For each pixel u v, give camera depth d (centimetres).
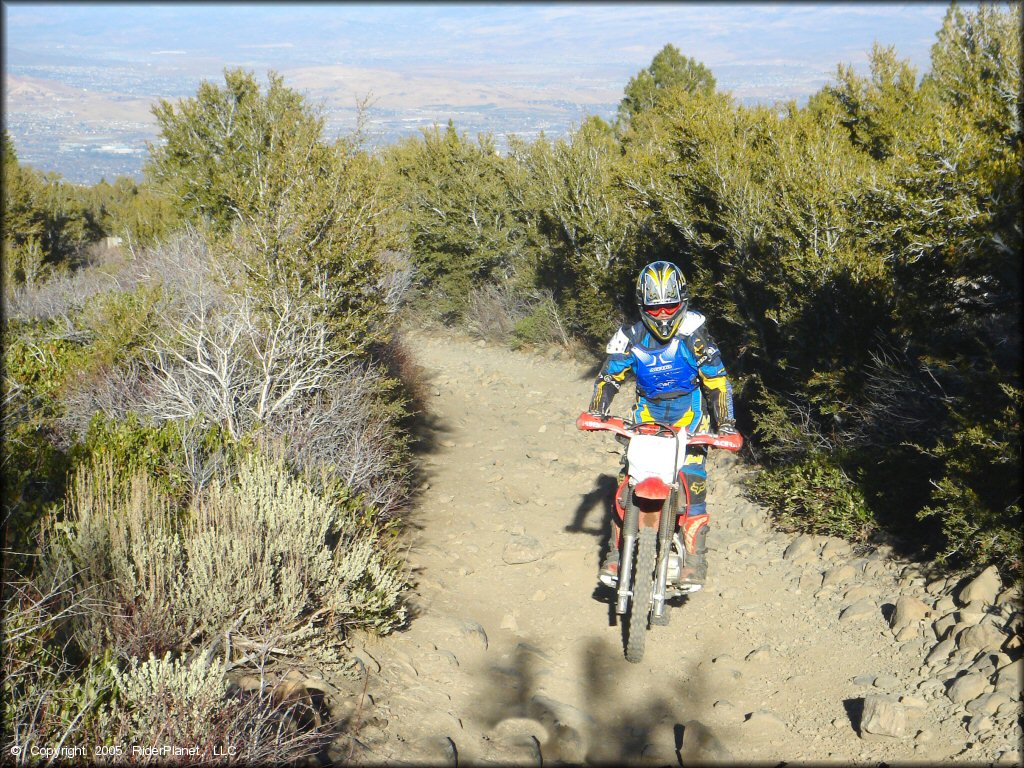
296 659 477
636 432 536
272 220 760
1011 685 423
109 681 383
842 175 805
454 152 1934
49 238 1823
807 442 793
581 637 591
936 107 959
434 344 1809
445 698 488
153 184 1416
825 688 491
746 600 629
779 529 743
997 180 567
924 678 468
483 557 741
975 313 656
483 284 1884
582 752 447
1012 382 541
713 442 530
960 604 521
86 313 1012
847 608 575
